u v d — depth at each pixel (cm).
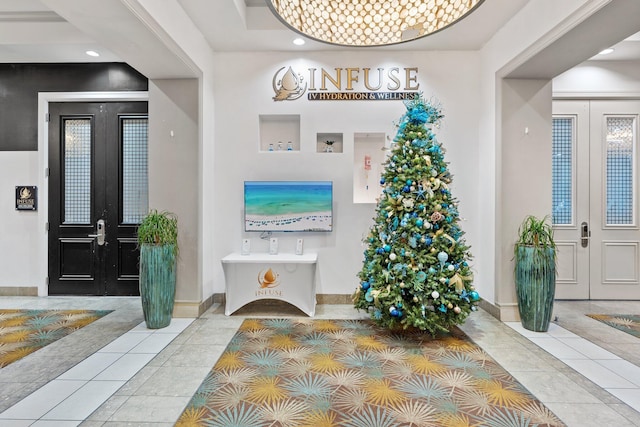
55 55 430
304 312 390
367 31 210
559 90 445
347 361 274
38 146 457
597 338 323
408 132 333
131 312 396
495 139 376
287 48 415
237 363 270
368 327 350
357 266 424
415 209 318
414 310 304
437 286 304
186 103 375
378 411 209
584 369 263
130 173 461
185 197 377
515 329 345
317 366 265
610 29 265
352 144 421
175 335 328
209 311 399
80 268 463
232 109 424
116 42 292
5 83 460
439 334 331
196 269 379
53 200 461
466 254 322
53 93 455
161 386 237
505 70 356
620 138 451
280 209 414
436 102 418
